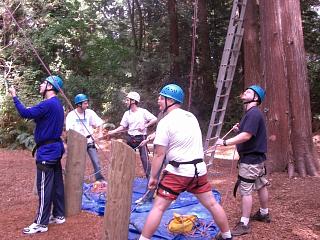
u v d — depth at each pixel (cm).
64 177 499
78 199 503
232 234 428
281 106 684
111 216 379
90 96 1519
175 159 360
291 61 683
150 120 617
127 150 378
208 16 1673
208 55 1575
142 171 795
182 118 367
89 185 637
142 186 651
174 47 1600
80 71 1636
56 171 469
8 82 1280
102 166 857
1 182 715
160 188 364
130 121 618
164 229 438
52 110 442
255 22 973
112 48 1584
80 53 1620
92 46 1583
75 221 478
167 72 1589
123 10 1855
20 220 488
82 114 641
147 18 1819
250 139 431
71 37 1582
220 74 702
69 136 496
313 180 638
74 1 1595
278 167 689
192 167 360
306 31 1485
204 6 1566
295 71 682
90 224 468
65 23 1534
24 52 1475
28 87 1330
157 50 1752
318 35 1484
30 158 985
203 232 428
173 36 1600
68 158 496
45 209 445
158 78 1580
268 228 450
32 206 553
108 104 1484
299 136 678
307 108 687
